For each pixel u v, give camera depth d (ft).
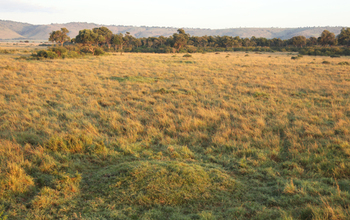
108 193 13.75
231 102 40.29
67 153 19.53
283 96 44.86
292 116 31.96
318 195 14.05
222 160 19.34
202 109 34.42
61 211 12.30
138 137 24.68
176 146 21.81
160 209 12.58
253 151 20.84
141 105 37.78
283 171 17.54
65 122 28.58
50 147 20.35
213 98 43.32
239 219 11.81
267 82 61.05
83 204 12.89
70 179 15.16
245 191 14.73
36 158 18.54
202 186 14.40
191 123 28.09
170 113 32.30
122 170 15.87
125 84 57.57
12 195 13.52
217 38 455.22
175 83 59.11
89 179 15.67
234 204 13.20
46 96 41.73
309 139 23.31
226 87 55.21
